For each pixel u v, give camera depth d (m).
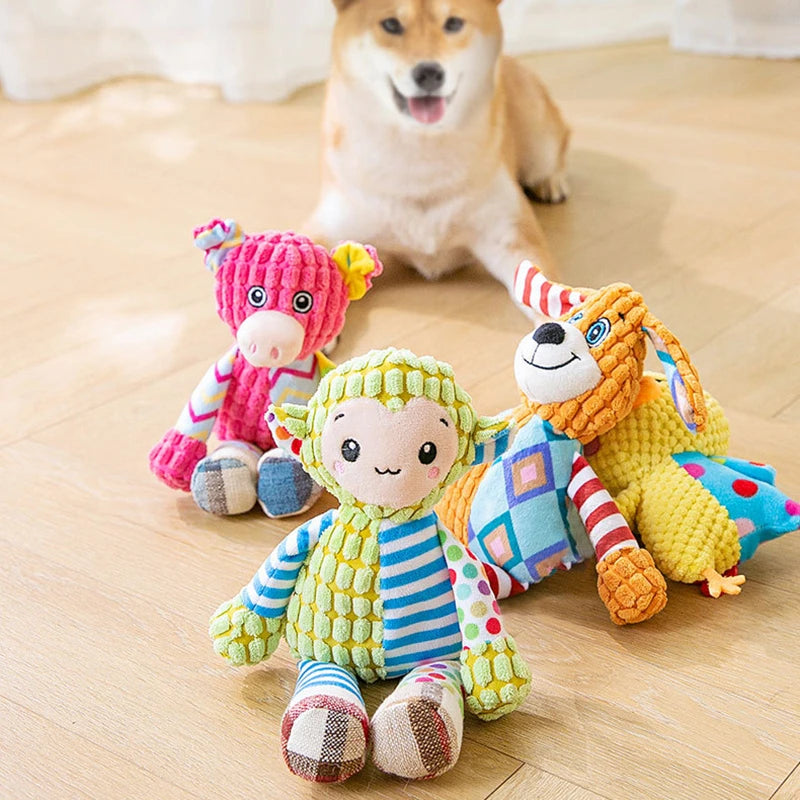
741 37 3.27
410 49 1.74
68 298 1.81
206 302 1.77
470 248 1.88
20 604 1.07
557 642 1.00
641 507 1.05
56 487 1.28
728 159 2.39
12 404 1.47
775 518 1.04
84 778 0.86
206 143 2.64
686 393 0.99
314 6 3.14
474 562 0.90
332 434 0.88
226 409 1.22
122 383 1.52
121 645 1.01
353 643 0.90
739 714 0.90
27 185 2.37
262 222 2.10
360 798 0.83
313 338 1.15
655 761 0.86
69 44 3.10
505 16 3.40
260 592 0.93
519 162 2.15
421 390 0.87
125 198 2.27
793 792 0.82
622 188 2.25
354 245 1.18
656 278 1.79
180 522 1.20
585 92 2.97
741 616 1.02
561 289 1.09
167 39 3.21
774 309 1.66
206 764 0.87
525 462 1.04
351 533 0.89
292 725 0.82
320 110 2.91
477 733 0.89
